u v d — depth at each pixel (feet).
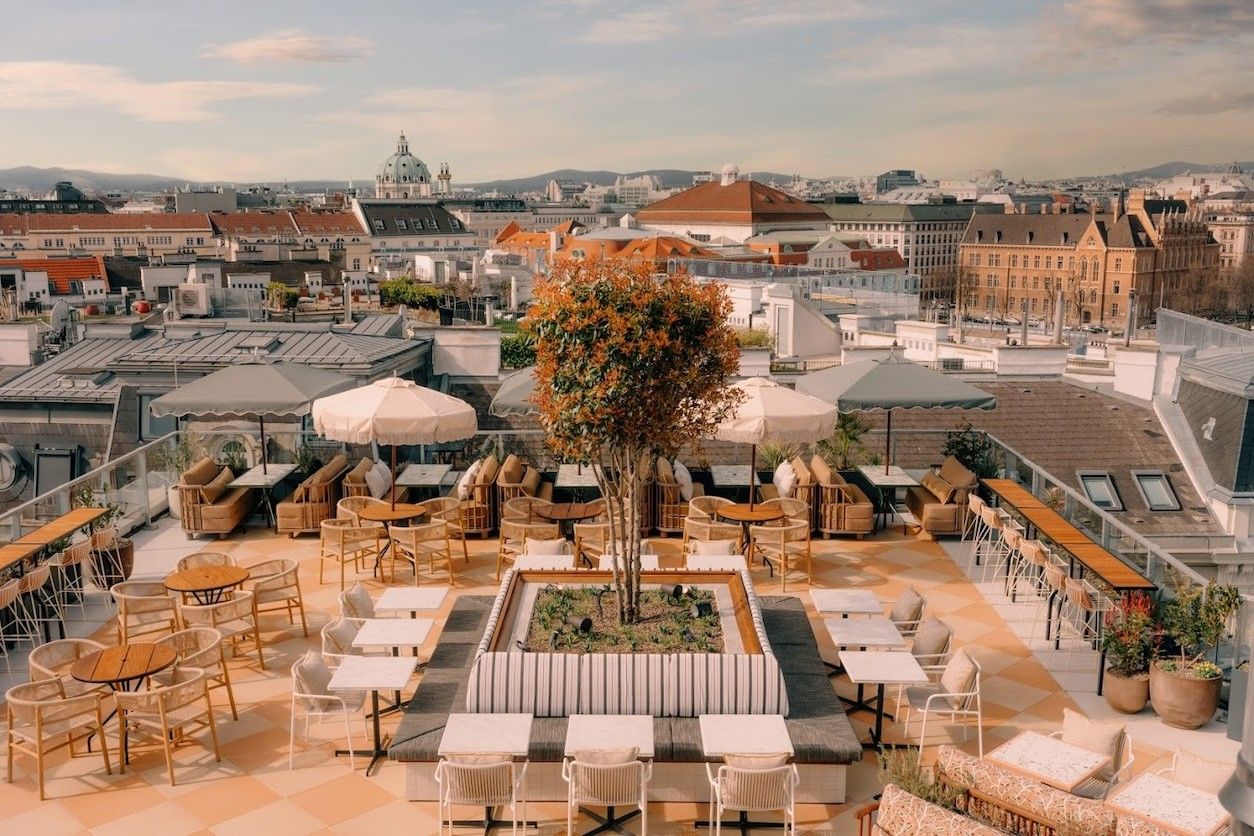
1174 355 115.34
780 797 32.04
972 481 63.00
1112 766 32.73
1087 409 114.62
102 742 36.83
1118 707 41.73
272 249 511.81
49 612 50.19
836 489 63.41
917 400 61.87
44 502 54.49
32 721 35.65
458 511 62.90
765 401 56.44
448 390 107.55
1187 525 103.04
